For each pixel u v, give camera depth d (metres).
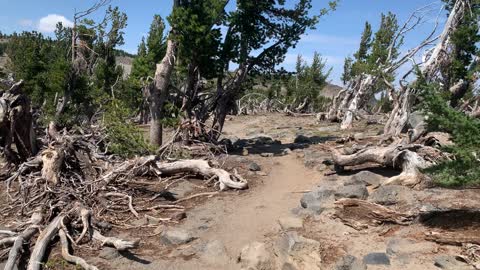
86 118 23.77
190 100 16.80
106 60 31.78
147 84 16.08
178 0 15.85
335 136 21.08
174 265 7.71
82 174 11.56
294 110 42.97
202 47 15.63
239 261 7.79
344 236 8.16
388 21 25.56
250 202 10.84
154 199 11.05
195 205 10.74
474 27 18.06
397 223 8.26
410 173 10.27
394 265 6.89
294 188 11.94
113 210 10.11
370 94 25.22
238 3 16.59
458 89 19.97
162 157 14.48
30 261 7.53
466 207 8.39
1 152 13.16
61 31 35.91
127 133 13.39
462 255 6.71
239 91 18.09
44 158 10.66
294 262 7.27
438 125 7.34
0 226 9.29
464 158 6.88
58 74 22.80
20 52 31.45
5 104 11.98
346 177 12.00
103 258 7.93
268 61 17.64
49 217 9.25
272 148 18.12
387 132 16.83
